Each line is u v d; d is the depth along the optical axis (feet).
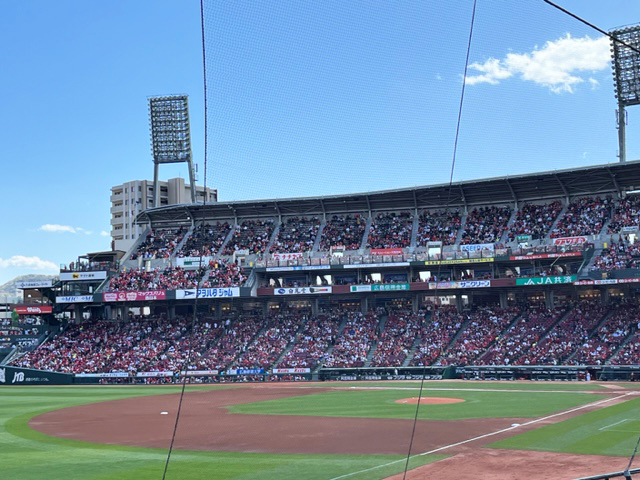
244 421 117.19
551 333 215.10
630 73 231.71
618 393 148.56
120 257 313.53
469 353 215.51
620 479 61.62
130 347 254.47
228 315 265.34
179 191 474.90
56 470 76.74
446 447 83.61
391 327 240.94
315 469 72.13
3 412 144.56
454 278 240.94
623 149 233.14
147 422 120.78
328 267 246.47
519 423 104.37
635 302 219.61
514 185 249.96
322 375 222.48
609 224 229.86
